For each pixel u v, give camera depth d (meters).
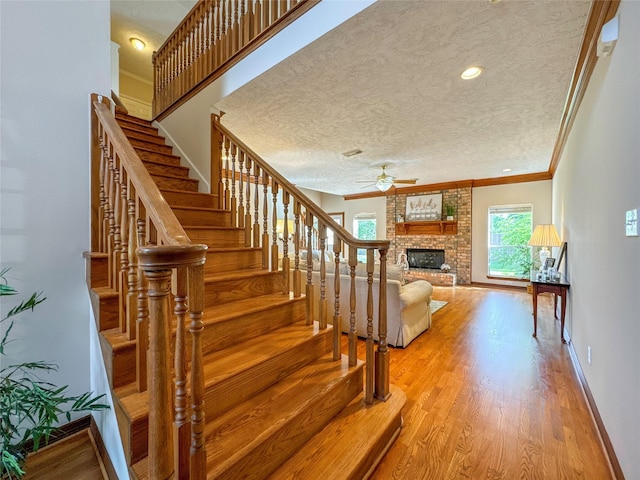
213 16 2.97
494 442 1.64
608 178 1.72
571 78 2.38
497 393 2.15
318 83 2.55
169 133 3.74
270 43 2.34
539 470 1.45
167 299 0.84
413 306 3.25
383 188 5.01
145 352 1.21
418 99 2.79
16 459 1.09
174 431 0.90
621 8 1.42
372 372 1.76
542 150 4.31
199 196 2.98
